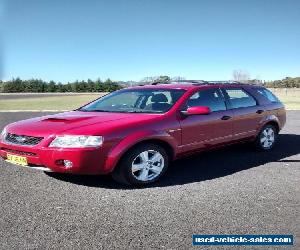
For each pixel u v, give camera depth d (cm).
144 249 326
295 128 1159
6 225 375
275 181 533
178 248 328
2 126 1250
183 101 570
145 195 469
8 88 9781
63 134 466
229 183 523
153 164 523
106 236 351
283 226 374
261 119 718
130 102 612
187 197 461
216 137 613
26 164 493
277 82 11069
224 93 653
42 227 371
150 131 506
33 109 2259
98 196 464
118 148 476
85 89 10294
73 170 462
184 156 571
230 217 396
